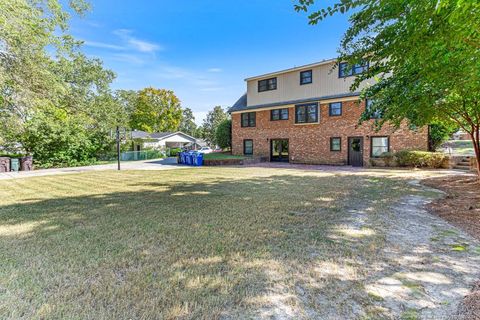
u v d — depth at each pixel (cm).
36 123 1586
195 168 1555
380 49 402
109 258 314
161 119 5047
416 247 334
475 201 559
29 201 654
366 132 1496
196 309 213
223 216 490
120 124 2439
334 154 1631
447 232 386
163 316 205
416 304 217
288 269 280
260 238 373
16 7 812
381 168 1343
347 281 255
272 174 1156
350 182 876
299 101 1745
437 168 1225
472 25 246
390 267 282
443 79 398
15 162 1556
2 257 320
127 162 2216
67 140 1842
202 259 307
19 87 908
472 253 314
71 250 340
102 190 812
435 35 287
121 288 245
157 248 343
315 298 227
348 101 1560
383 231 395
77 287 249
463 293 232
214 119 4594
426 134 1341
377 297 228
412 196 638
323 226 421
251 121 2059
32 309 217
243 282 254
